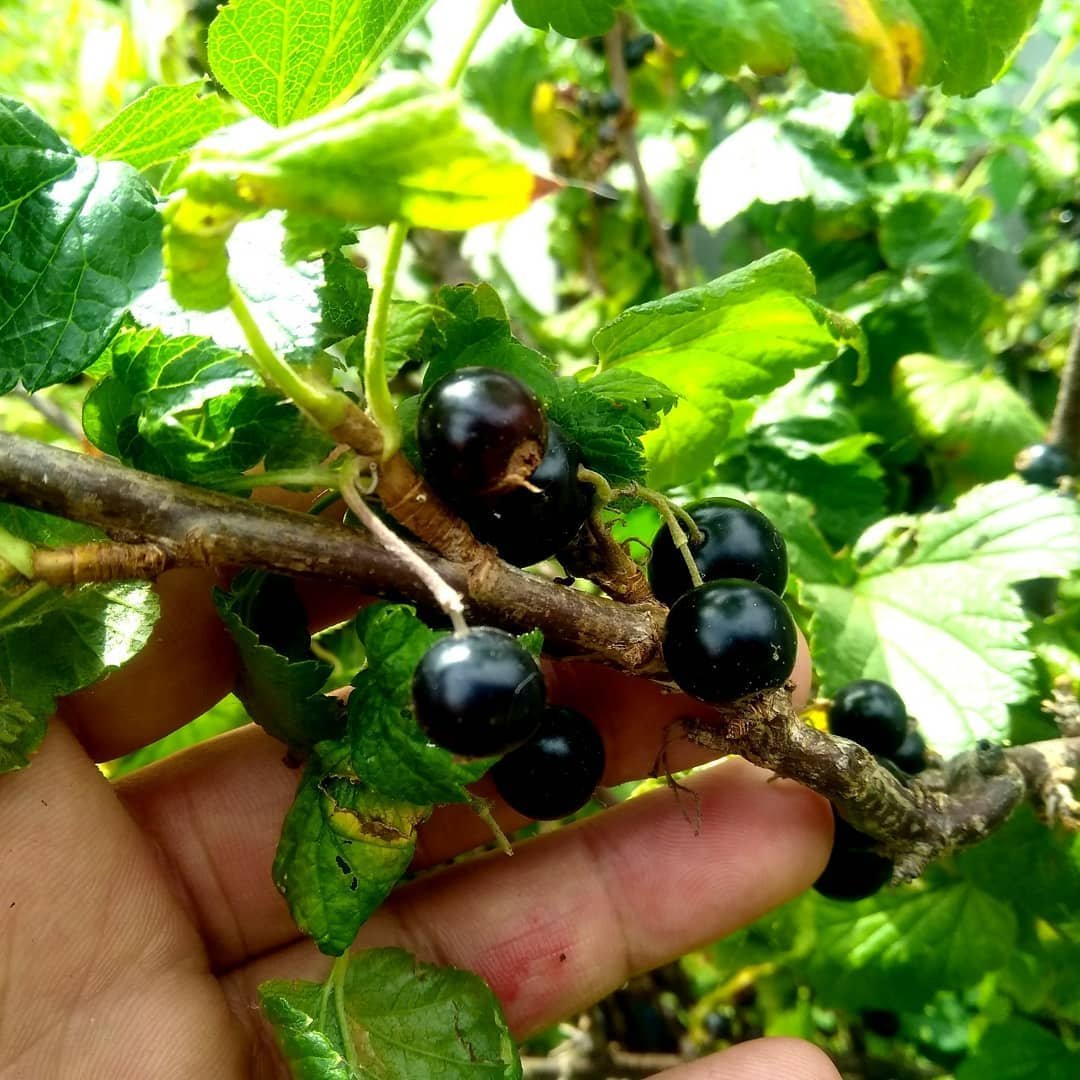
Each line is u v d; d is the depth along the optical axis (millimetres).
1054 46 266
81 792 114
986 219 236
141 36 196
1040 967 167
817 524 177
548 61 231
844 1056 222
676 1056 209
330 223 68
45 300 78
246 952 134
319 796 95
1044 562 146
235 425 88
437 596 75
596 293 260
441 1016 106
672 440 132
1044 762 123
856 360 192
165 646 126
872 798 108
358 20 81
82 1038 110
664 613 96
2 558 77
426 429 77
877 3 91
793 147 186
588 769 102
